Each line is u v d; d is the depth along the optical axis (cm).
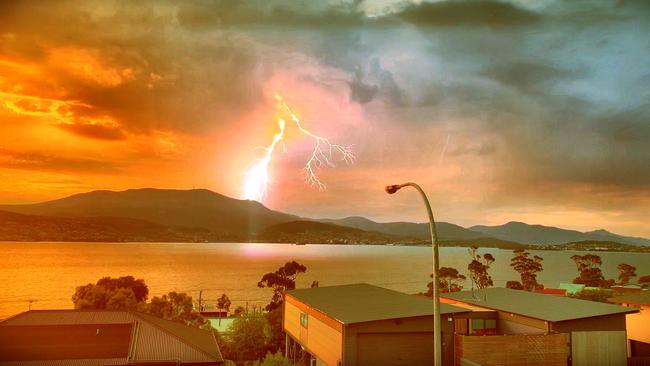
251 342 5831
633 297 4284
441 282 14162
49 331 3947
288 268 13262
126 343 3950
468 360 2930
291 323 4800
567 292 8812
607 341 3291
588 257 16225
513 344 2984
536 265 14400
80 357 3703
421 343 3262
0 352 3641
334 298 4234
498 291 4816
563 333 3078
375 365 3178
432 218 1587
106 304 8150
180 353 3791
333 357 3362
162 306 8394
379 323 3216
